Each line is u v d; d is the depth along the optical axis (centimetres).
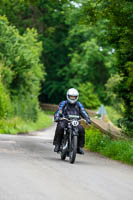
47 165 2516
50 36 15450
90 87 13750
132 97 4912
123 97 5388
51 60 15950
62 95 15962
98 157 3416
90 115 11394
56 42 15775
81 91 13650
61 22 15275
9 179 1906
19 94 8150
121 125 4912
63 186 1875
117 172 2539
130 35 4509
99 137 4103
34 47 9056
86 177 2206
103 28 5053
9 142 3944
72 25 14688
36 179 1969
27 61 7925
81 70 14475
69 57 15662
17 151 3228
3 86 7375
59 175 2167
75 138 2812
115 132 4753
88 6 4597
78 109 2989
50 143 4297
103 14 4559
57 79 16025
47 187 1812
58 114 2950
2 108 6794
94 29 13750
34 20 14838
